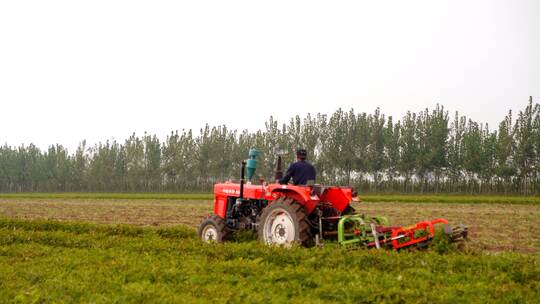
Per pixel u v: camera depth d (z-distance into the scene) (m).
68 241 10.93
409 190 66.00
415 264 7.61
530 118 55.62
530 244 12.57
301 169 10.61
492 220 19.80
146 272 7.48
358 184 68.38
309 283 6.82
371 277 6.95
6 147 111.06
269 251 8.63
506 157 56.97
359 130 67.25
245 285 6.86
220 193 12.23
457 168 62.53
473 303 5.78
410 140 64.38
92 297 6.27
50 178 105.00
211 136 81.44
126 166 92.19
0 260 8.98
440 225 8.76
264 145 70.12
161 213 25.39
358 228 9.46
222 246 9.34
